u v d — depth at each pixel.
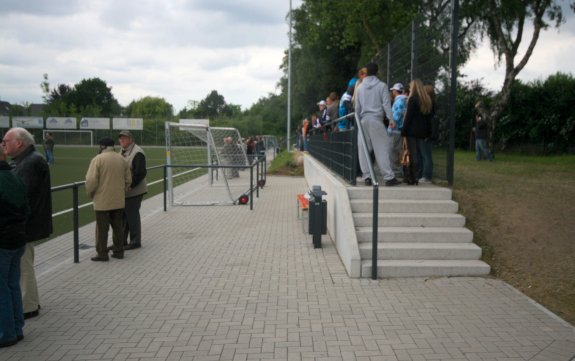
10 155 4.93
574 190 8.43
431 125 8.28
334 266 6.73
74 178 21.11
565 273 5.93
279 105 79.75
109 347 4.27
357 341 4.34
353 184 8.03
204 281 6.12
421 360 3.99
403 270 6.19
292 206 12.88
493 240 6.82
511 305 5.21
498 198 7.84
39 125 61.78
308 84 43.69
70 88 112.50
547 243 6.57
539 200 7.75
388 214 7.28
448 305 5.21
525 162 14.83
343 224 6.88
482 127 15.88
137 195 7.89
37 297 5.02
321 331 4.56
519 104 22.59
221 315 4.98
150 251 7.75
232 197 14.47
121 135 7.89
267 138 50.56
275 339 4.39
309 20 32.38
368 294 5.57
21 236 4.30
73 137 61.34
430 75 9.28
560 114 21.16
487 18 22.95
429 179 8.84
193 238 8.73
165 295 5.61
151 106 106.81
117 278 6.30
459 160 16.17
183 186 18.39
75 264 7.00
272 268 6.67
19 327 4.41
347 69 42.56
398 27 25.28
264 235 8.95
